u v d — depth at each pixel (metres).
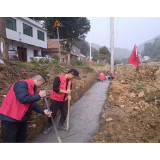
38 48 23.36
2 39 5.53
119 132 3.25
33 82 2.37
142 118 3.77
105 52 41.19
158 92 5.13
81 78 8.45
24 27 18.67
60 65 8.78
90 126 3.70
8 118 2.11
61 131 3.50
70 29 17.19
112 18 14.52
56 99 3.31
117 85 7.46
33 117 3.38
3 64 4.98
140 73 8.41
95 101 5.75
